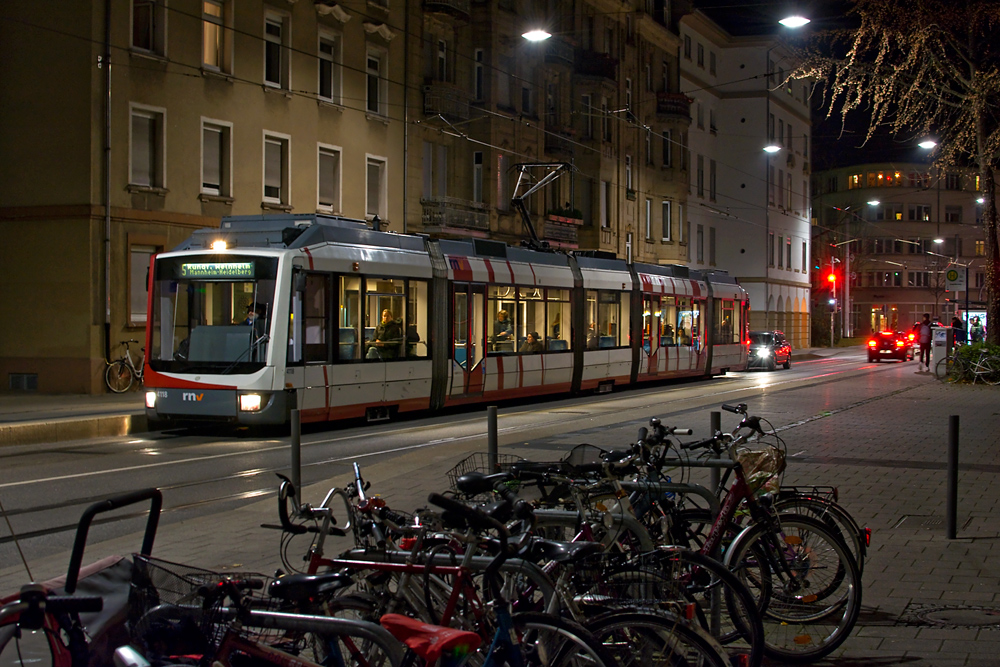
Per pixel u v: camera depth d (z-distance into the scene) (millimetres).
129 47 24750
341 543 8203
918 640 5645
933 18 21625
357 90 32406
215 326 17172
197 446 16047
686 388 29016
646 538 5191
